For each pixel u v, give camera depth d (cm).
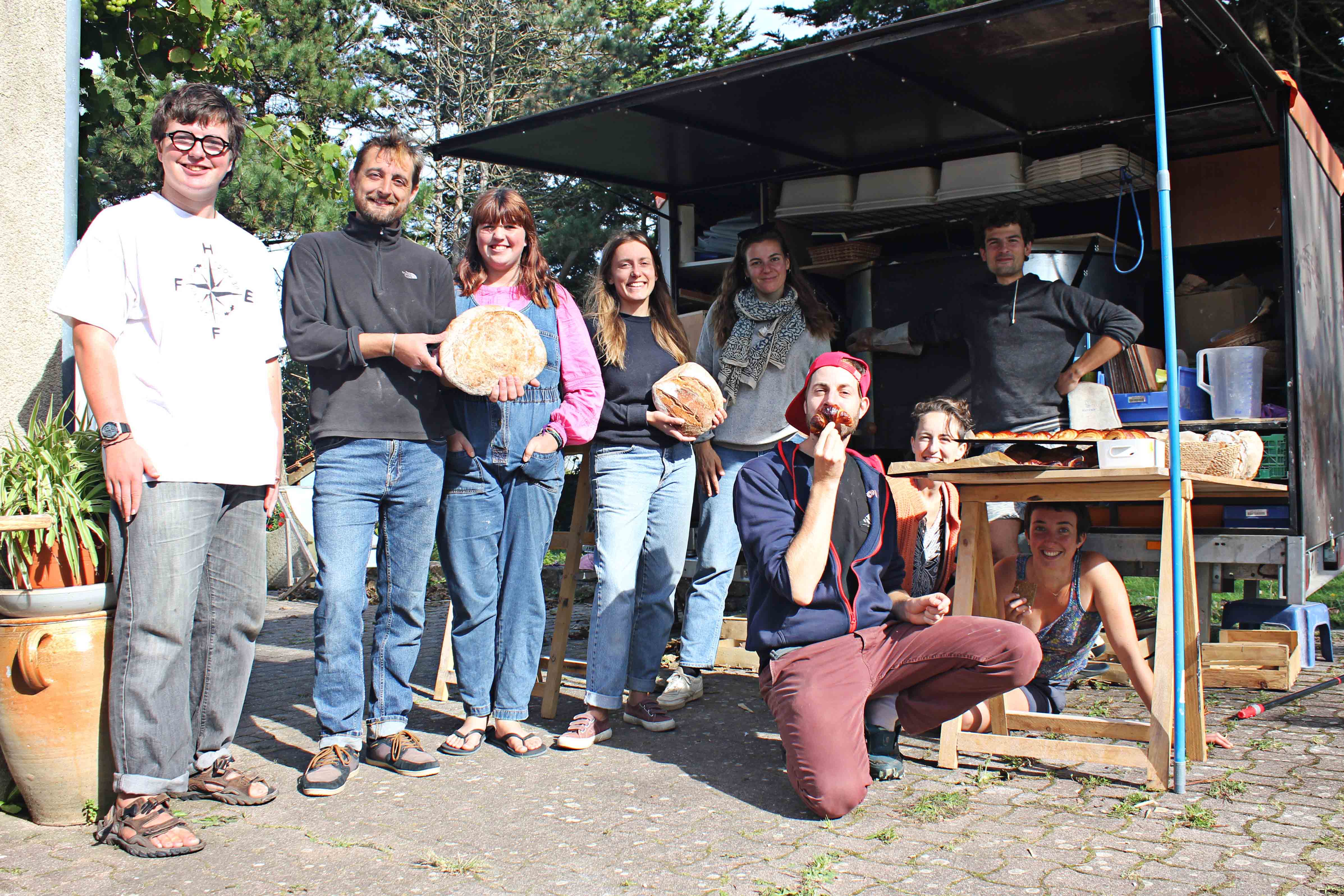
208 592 301
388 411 322
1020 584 363
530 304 359
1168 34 428
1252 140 576
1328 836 257
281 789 316
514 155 576
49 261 351
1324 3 1077
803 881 236
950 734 323
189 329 281
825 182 617
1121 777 311
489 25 2753
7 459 286
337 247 323
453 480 352
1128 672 337
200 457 280
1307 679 451
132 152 1298
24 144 349
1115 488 315
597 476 386
